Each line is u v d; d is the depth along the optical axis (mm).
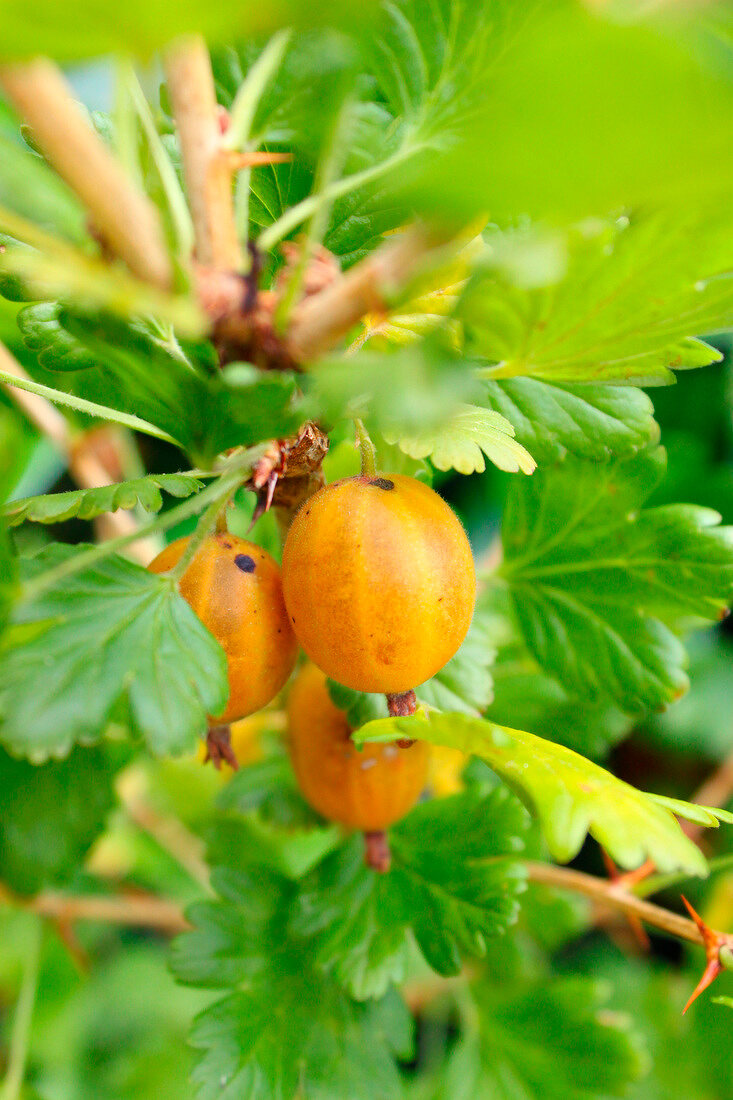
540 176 164
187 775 318
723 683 388
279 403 189
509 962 260
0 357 237
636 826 195
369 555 196
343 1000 239
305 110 199
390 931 233
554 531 239
